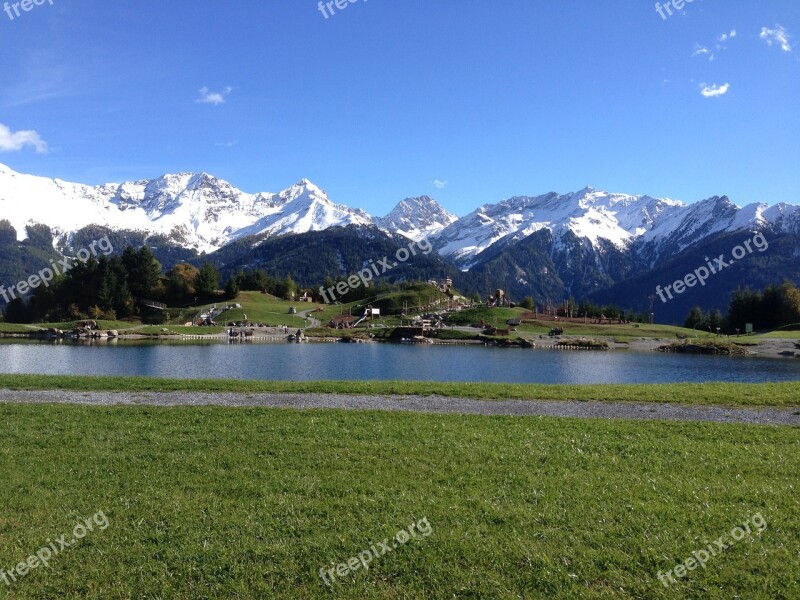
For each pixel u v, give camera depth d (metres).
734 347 115.06
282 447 18.02
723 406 25.62
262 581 10.37
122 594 10.08
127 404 25.36
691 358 103.19
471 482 14.95
